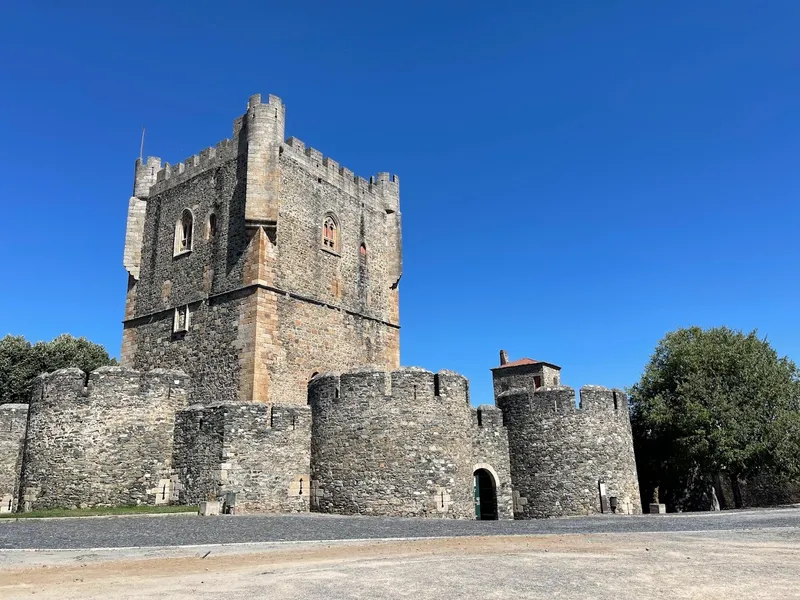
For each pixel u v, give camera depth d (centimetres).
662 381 4512
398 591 1101
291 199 4091
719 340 4625
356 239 4594
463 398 3247
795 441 4031
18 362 5128
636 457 4559
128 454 3056
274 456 3003
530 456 3594
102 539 1903
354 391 3072
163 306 4256
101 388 3086
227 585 1173
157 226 4494
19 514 2681
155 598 1060
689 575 1242
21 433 3394
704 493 4475
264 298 3762
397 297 4866
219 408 2983
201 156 4338
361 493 2953
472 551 1628
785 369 4719
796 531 2047
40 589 1159
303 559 1512
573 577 1226
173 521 2412
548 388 3631
